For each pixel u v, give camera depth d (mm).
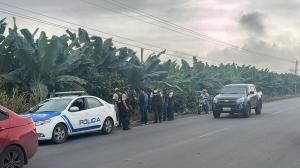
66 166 10047
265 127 18844
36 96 19922
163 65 30688
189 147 12922
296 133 16469
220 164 10094
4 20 21594
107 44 25797
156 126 20531
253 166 9836
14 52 21859
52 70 21969
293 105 40125
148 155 11484
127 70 26688
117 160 10750
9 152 8969
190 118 25672
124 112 18844
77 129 15367
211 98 33500
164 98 24234
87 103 16297
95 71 24453
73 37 25453
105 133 16969
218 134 16281
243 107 24922
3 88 20344
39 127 14016
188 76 36938
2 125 8906
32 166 10125
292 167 9719
